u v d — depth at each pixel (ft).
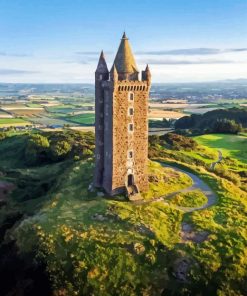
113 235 224.33
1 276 219.82
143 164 280.31
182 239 224.74
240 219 246.88
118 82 261.65
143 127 276.41
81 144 489.26
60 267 207.72
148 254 212.64
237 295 198.80
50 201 280.31
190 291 198.90
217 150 504.43
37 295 201.67
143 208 253.24
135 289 200.23
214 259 210.59
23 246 229.25
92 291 199.00
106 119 274.77
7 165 497.05
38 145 487.61
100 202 263.08
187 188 296.51
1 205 320.91
